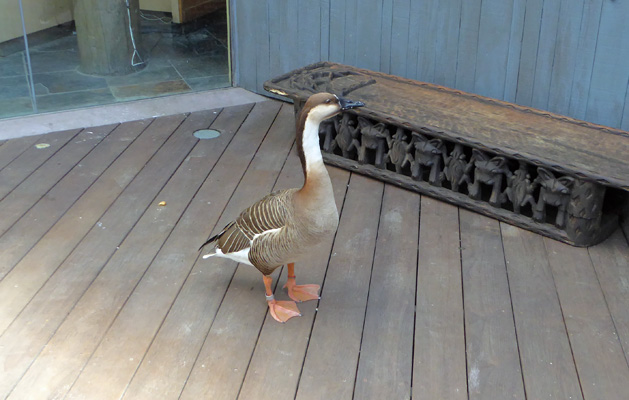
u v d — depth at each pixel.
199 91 3.76
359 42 3.27
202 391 1.70
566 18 2.62
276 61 3.61
